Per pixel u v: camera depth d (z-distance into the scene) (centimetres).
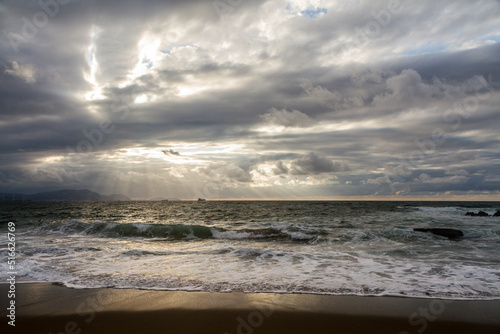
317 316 538
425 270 850
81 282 737
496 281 741
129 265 912
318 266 901
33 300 620
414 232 1611
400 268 873
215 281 741
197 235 1653
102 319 530
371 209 4831
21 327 498
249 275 799
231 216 3284
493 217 2980
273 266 902
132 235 1675
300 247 1280
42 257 1026
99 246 1297
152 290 678
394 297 631
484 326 502
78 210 5053
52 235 1697
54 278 772
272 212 4025
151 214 3894
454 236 1548
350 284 718
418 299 619
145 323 512
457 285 709
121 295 647
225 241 1481
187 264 926
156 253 1097
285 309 569
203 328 493
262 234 1633
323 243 1391
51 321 522
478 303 598
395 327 498
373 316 538
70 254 1077
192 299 621
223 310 566
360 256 1056
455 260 994
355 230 1767
